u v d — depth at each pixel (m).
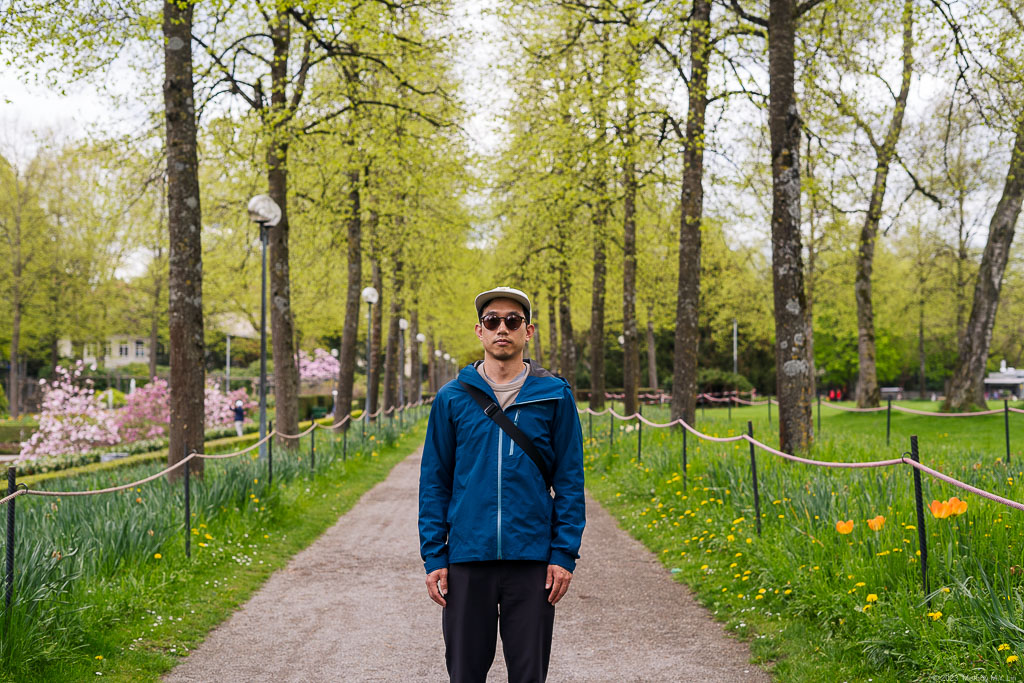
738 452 11.15
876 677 4.17
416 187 17.66
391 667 5.00
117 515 6.98
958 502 4.40
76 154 14.67
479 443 3.09
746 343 50.69
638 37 12.85
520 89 17.19
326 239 20.58
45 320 41.03
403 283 26.84
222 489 9.12
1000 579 4.44
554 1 14.27
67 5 10.55
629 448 14.38
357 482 14.21
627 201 20.72
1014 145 15.05
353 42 14.34
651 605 6.27
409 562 8.18
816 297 32.47
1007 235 18.70
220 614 6.13
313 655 5.25
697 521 8.24
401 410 28.38
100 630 5.24
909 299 36.56
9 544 4.69
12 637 4.41
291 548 8.71
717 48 13.91
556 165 16.05
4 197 37.28
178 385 10.27
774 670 4.64
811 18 14.45
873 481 6.60
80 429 20.05
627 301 21.39
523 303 3.21
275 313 16.27
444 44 14.47
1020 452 11.06
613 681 4.64
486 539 3.01
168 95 10.39
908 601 4.52
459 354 63.47
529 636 3.01
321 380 62.97
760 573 6.03
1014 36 12.93
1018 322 38.78
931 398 50.00
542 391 3.14
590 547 8.55
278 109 14.29
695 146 14.60
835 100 14.70
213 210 17.94
